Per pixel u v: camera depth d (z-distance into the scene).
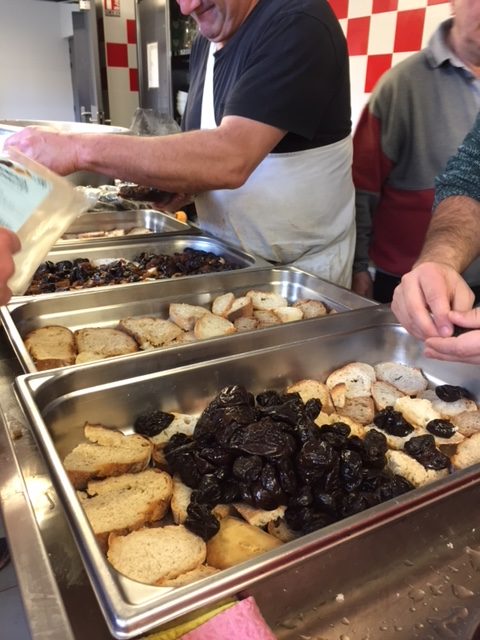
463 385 0.69
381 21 1.44
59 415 0.55
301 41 0.81
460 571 0.41
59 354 0.69
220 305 0.86
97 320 0.83
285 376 0.70
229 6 0.90
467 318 0.51
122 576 0.32
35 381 0.54
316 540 0.34
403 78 1.20
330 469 0.47
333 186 1.03
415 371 0.73
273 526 0.46
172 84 2.45
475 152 0.77
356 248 1.37
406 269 1.34
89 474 0.51
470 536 0.44
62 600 0.33
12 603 0.89
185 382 0.63
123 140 0.78
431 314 0.53
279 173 0.98
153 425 0.58
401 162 1.28
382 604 0.38
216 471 0.50
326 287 0.88
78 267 0.96
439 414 0.64
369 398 0.68
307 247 1.07
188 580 0.38
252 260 1.00
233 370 0.66
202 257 1.03
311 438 0.50
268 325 0.77
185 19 2.36
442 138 1.20
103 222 1.31
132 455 0.53
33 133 0.79
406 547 0.40
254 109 0.81
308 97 0.84
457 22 1.09
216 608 0.32
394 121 1.23
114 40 2.80
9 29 2.67
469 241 0.69
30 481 0.45
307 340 0.71
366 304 0.81
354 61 1.55
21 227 0.42
